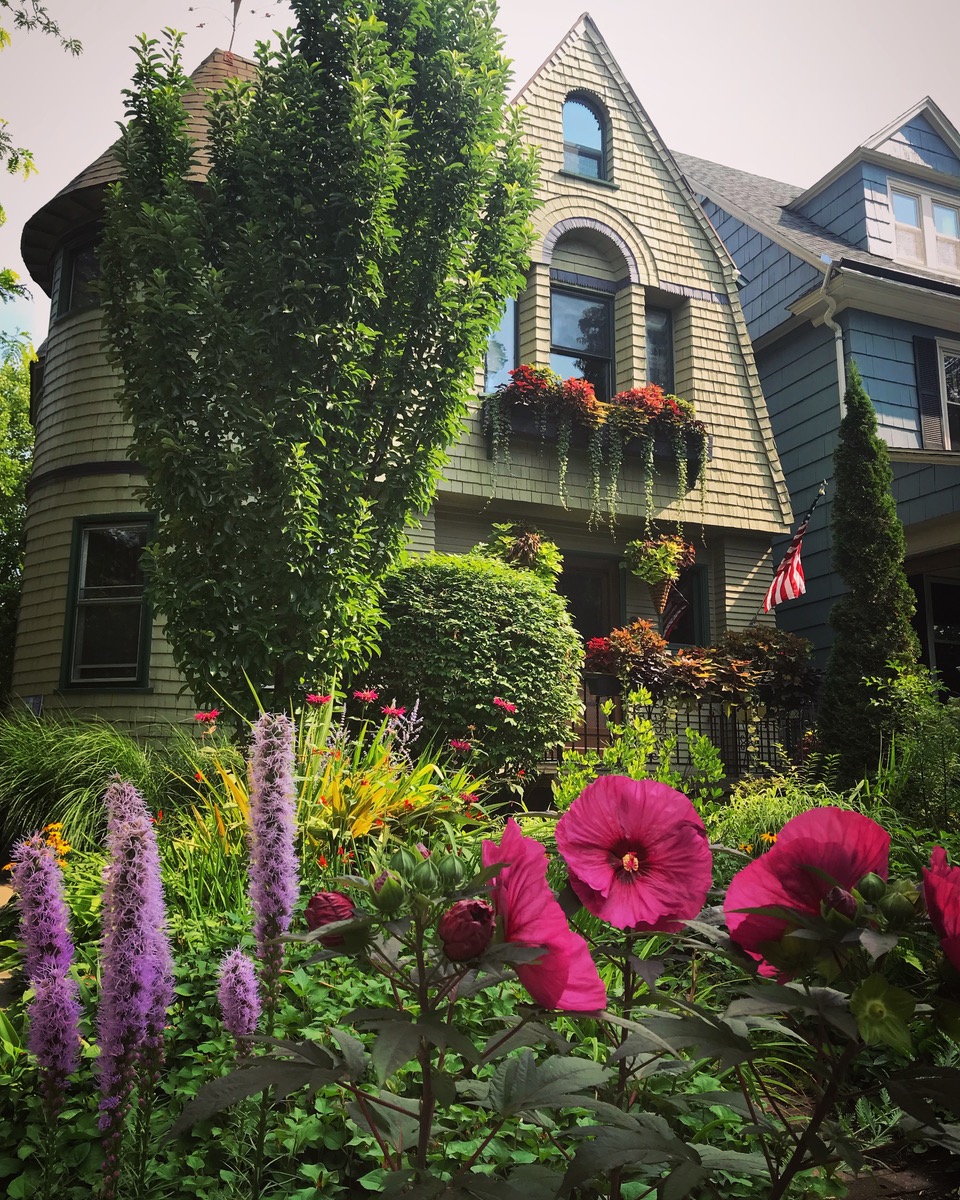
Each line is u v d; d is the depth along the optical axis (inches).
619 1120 48.9
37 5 469.7
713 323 532.7
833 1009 42.2
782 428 600.7
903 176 627.2
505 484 451.5
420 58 323.3
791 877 45.6
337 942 48.7
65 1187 85.3
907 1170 95.9
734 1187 83.8
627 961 51.0
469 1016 109.5
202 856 175.2
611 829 51.3
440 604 339.6
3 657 858.1
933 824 246.5
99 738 297.9
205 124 440.1
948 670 566.3
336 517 287.3
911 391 561.0
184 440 277.6
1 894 210.2
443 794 214.4
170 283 288.7
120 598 427.5
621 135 529.3
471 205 319.6
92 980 119.0
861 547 434.0
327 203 289.4
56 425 458.6
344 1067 49.3
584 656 408.2
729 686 430.6
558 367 502.9
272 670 279.3
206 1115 45.0
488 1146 85.4
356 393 298.2
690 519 497.7
